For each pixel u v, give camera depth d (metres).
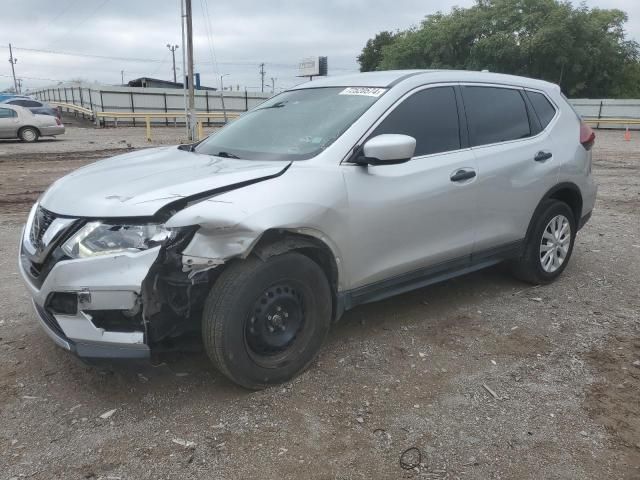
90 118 37.53
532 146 4.67
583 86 44.38
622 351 3.81
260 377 3.19
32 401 3.14
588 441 2.86
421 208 3.77
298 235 3.22
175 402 3.14
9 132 20.88
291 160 3.46
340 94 4.03
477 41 44.25
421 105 3.96
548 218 4.84
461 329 4.12
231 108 42.22
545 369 3.56
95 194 3.03
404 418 3.03
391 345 3.85
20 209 8.45
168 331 2.99
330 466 2.65
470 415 3.06
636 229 7.36
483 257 4.41
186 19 22.59
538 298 4.74
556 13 41.50
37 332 4.00
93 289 2.80
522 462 2.70
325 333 3.47
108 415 3.02
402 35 50.44
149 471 2.60
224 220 2.83
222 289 2.98
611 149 19.98
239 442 2.81
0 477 2.54
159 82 52.50
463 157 4.09
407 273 3.87
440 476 2.60
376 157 3.32
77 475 2.57
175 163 3.58
